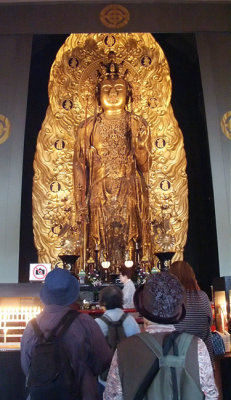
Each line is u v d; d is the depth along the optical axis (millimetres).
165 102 10547
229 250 8039
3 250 7996
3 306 5516
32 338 2176
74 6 8789
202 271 9898
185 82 11008
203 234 9977
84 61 10703
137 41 10781
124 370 1778
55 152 10266
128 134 10266
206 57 8883
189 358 1745
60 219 9844
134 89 10648
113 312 3332
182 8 8820
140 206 9891
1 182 8289
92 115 10547
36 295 5539
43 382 1978
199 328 2818
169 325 1868
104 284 8586
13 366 3504
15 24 8734
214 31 8844
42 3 8773
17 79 8727
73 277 2387
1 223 8117
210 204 9219
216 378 3703
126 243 9555
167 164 10234
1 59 8781
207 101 8742
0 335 5410
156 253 8547
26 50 8836
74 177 10000
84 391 2141
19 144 8461
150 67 10719
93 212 9797
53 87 10500
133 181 9953
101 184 9938
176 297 1872
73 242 9359
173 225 9875
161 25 8758
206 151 9570
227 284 4910
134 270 9273
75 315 2236
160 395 1696
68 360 2059
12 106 8617
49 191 10055
